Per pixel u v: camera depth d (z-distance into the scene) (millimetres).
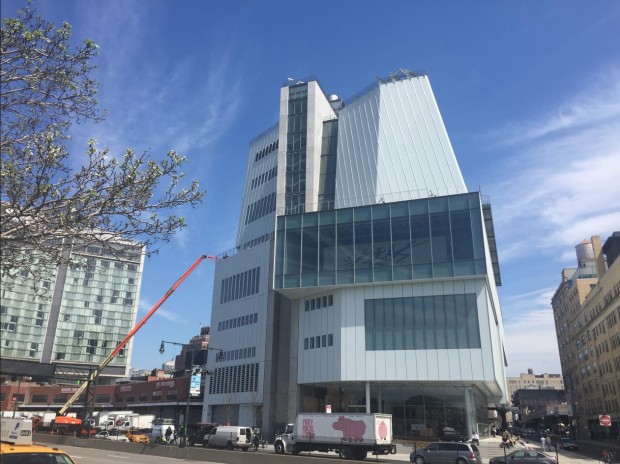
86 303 122000
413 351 44656
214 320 68000
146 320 72812
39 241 10062
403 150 56125
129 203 10320
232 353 62750
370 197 54719
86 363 118312
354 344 46969
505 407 82312
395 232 48281
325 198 61594
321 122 66875
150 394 85562
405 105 58812
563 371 123062
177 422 76688
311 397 53000
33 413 81875
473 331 43281
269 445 50562
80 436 47062
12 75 9656
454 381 43500
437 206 47438
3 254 10188
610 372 75125
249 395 57469
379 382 46781
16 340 109438
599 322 80250
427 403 46812
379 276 47406
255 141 79188
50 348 114250
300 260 51406
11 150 9578
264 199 71000
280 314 58625
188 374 78250
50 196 9781
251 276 64062
